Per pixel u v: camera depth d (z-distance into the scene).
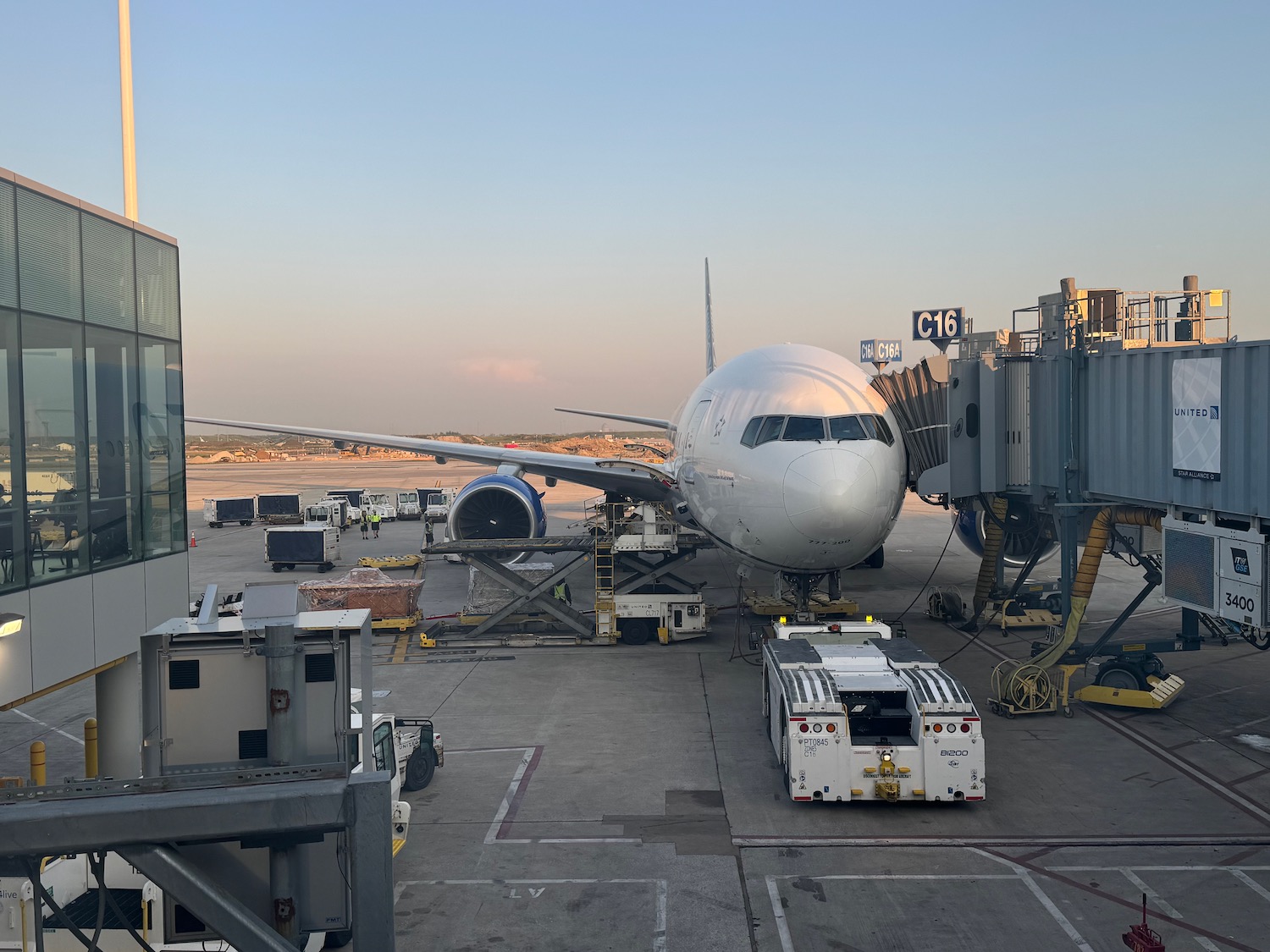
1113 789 12.67
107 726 11.76
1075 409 17.34
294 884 6.27
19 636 9.55
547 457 27.38
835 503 16.41
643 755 14.27
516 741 15.03
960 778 11.82
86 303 10.89
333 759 6.52
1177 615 23.72
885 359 22.11
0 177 9.38
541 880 10.27
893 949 8.77
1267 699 16.80
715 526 19.66
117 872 9.07
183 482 13.09
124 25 15.33
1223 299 18.30
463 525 28.34
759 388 18.98
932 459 19.98
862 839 11.20
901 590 27.72
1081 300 17.33
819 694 12.22
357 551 38.94
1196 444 13.93
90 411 10.93
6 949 8.29
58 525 10.29
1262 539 12.63
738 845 11.09
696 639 22.28
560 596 25.11
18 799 5.60
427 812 12.21
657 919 9.41
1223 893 9.77
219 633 6.58
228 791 5.66
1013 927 9.15
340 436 31.06
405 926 9.34
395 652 21.52
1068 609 17.36
